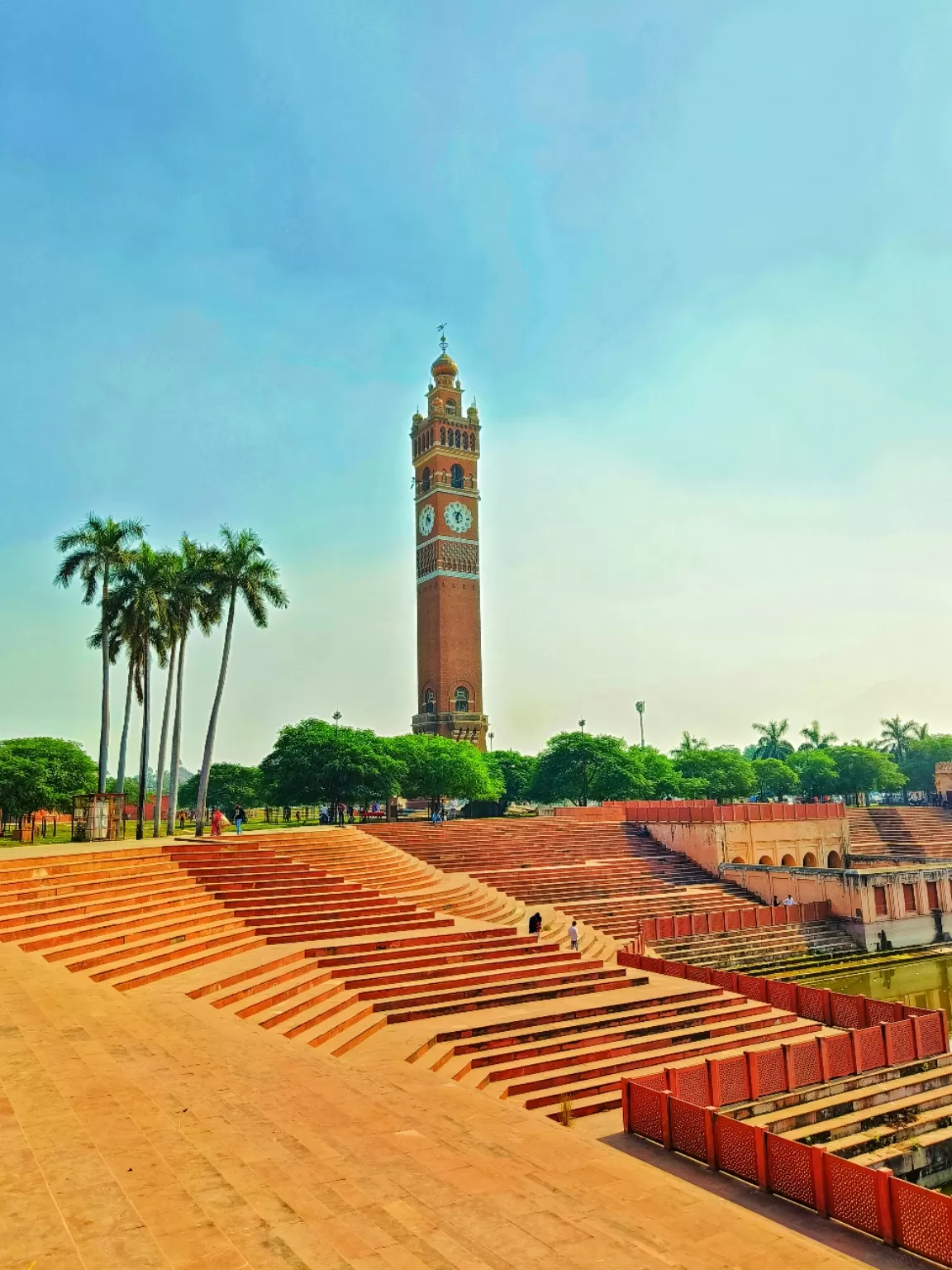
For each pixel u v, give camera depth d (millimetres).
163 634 52344
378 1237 8016
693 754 101625
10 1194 7293
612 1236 9547
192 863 30797
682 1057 22984
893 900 51312
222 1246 6953
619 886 52500
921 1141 19828
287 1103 12117
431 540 127812
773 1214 14781
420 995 23906
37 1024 13672
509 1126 14156
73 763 72938
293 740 70688
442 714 120938
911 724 133125
